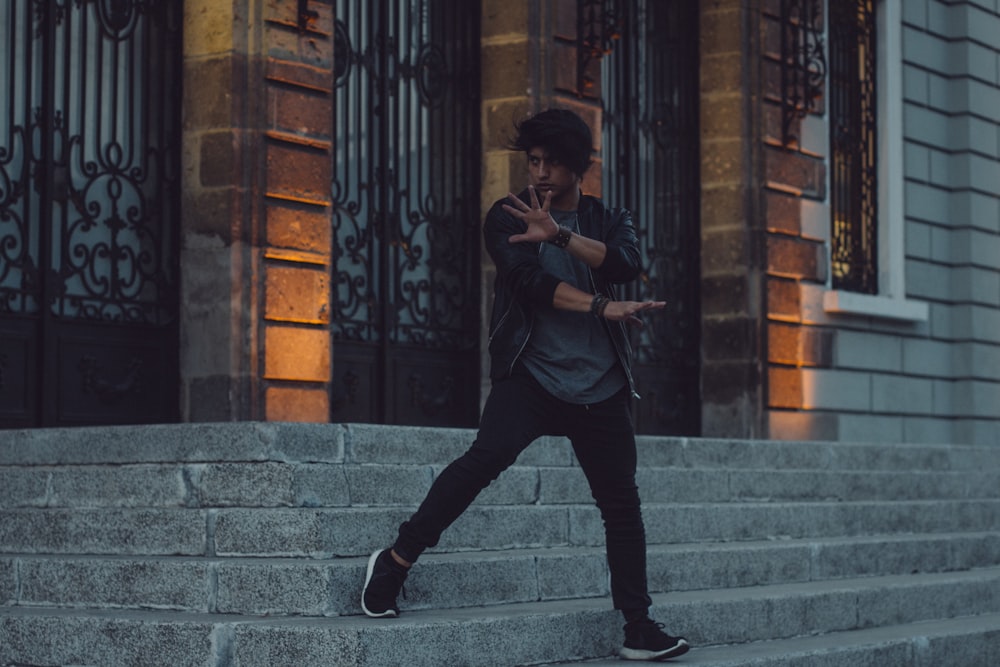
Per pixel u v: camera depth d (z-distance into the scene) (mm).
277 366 9672
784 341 13445
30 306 9180
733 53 13281
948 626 8320
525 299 5832
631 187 13016
